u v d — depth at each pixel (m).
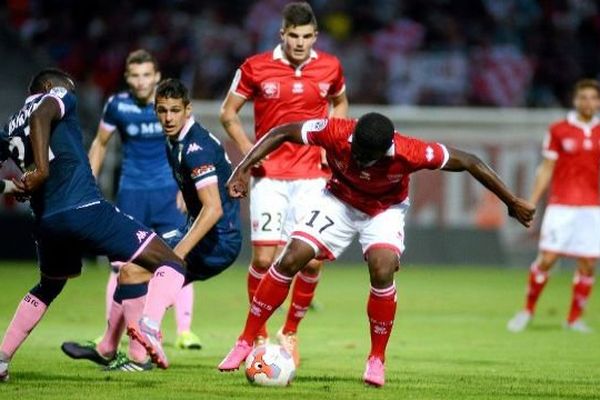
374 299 23.11
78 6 81.44
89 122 72.62
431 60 81.75
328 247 23.59
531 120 69.62
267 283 23.75
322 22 83.00
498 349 33.59
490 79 81.81
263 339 28.27
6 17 79.75
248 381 23.20
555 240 41.06
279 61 29.92
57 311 43.84
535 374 26.80
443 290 57.00
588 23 84.75
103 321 40.50
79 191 22.38
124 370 25.64
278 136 23.23
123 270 24.12
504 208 70.00
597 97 41.97
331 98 30.94
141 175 34.50
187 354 30.41
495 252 70.06
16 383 23.00
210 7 82.44
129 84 34.12
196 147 25.41
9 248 67.75
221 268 27.33
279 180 29.75
